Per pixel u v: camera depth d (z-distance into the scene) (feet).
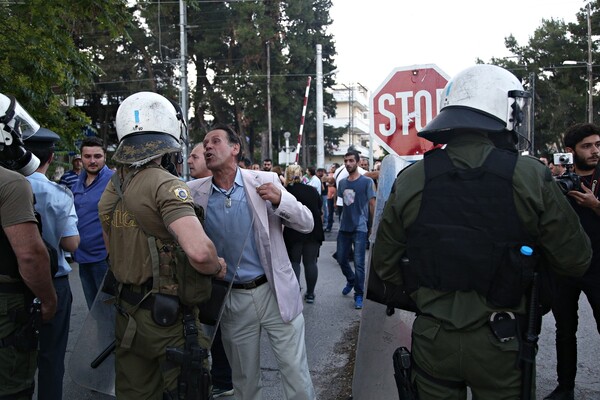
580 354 16.88
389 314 9.59
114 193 9.01
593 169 12.66
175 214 8.20
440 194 7.68
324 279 29.68
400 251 8.36
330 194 53.26
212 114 126.41
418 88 14.46
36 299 8.82
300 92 127.75
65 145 26.55
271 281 10.95
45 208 11.09
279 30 123.24
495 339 7.34
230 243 10.94
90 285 16.43
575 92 145.59
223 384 14.47
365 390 10.80
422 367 7.83
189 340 8.45
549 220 7.38
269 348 18.20
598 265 12.14
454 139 7.98
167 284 8.43
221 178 11.14
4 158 9.43
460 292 7.54
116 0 25.32
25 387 8.73
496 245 7.34
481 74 8.12
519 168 7.46
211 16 113.70
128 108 8.89
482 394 7.58
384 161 10.81
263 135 124.47
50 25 24.22
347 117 230.27
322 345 18.44
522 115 8.34
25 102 23.94
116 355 9.12
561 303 12.86
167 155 9.50
